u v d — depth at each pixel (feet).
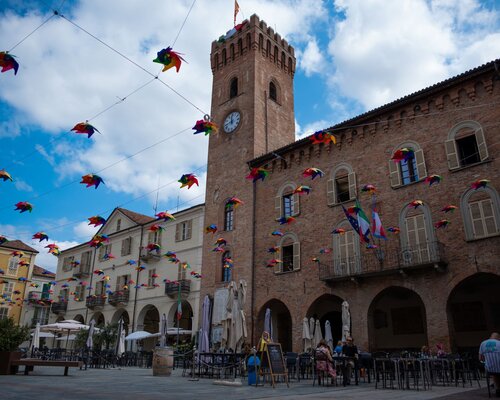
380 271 79.46
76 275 175.11
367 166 91.71
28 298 195.11
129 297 147.54
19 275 196.65
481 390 44.62
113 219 170.60
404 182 86.17
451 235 75.61
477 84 79.41
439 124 82.79
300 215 100.63
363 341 81.51
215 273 115.03
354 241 88.84
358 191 91.30
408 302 92.43
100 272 121.70
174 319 138.92
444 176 79.41
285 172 107.76
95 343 128.57
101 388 41.52
